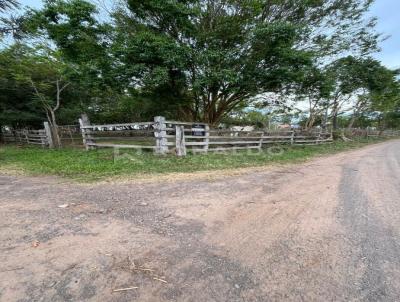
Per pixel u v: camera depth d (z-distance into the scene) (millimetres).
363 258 2553
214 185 5371
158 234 3043
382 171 7215
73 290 2059
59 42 9992
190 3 9531
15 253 2607
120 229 3170
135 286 2109
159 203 4156
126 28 11141
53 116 13594
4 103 16625
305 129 18016
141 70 9086
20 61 12773
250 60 10375
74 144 14984
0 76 13992
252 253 2639
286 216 3656
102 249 2693
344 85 19109
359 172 7035
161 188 5082
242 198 4477
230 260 2506
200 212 3777
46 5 9305
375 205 4152
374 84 18781
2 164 8023
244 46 10125
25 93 16344
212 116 13422
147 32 9023
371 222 3455
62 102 18328
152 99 12336
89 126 10797
